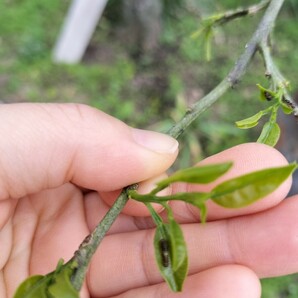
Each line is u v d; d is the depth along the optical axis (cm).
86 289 8
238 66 7
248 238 7
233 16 8
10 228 8
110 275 8
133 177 7
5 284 8
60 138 7
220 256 7
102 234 5
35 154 7
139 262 8
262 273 7
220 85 6
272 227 7
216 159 7
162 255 5
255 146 7
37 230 8
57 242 8
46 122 7
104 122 7
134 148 7
